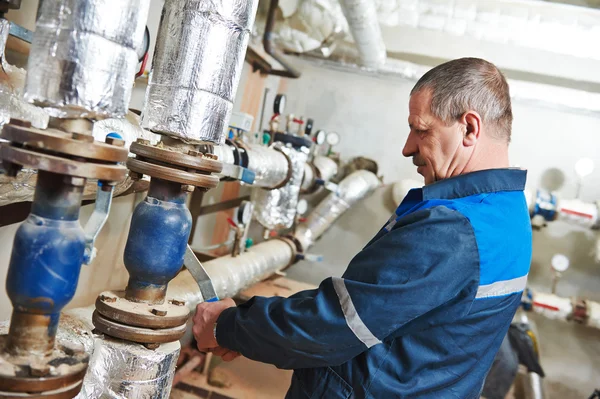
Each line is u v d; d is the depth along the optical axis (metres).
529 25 2.70
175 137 0.88
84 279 1.68
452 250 0.89
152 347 0.86
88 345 0.91
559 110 3.45
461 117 1.00
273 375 2.61
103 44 0.59
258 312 0.97
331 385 1.00
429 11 2.81
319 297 0.93
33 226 0.58
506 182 1.01
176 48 0.84
